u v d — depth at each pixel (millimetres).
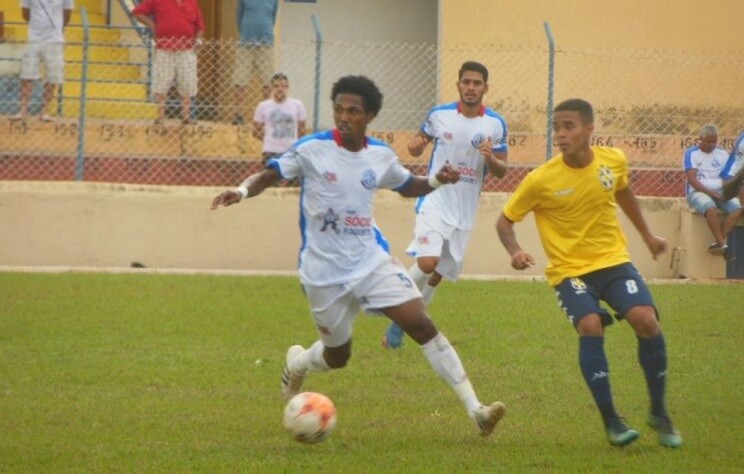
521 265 24734
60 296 44812
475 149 37062
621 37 69500
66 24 60375
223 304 43875
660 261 56438
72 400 28438
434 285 38094
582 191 24562
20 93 60000
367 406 28250
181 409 27625
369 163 24672
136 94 64438
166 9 59625
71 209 55031
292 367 27125
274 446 24203
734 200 54281
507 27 68750
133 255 55344
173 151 58719
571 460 23078
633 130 63062
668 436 24344
